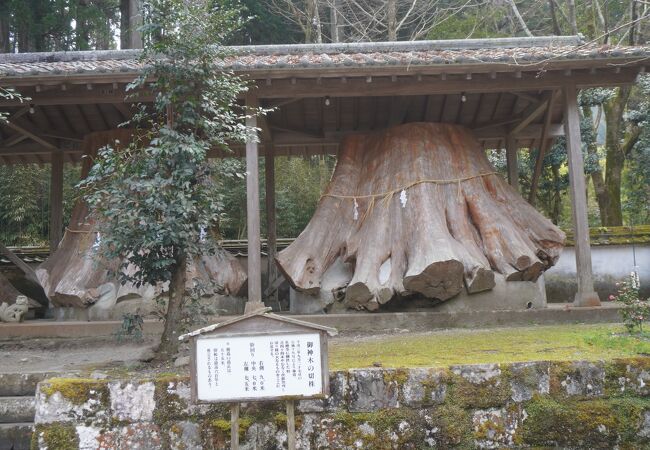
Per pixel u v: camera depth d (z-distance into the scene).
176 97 5.93
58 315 9.31
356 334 7.86
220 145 6.15
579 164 8.61
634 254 11.38
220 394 3.83
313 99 10.10
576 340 6.12
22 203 15.30
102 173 5.76
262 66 7.97
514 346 5.93
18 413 5.34
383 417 4.62
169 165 5.83
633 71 8.52
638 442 4.65
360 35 19.91
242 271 9.63
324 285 8.93
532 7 16.31
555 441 4.68
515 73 8.38
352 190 9.89
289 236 17.03
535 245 8.98
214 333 3.88
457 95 10.29
